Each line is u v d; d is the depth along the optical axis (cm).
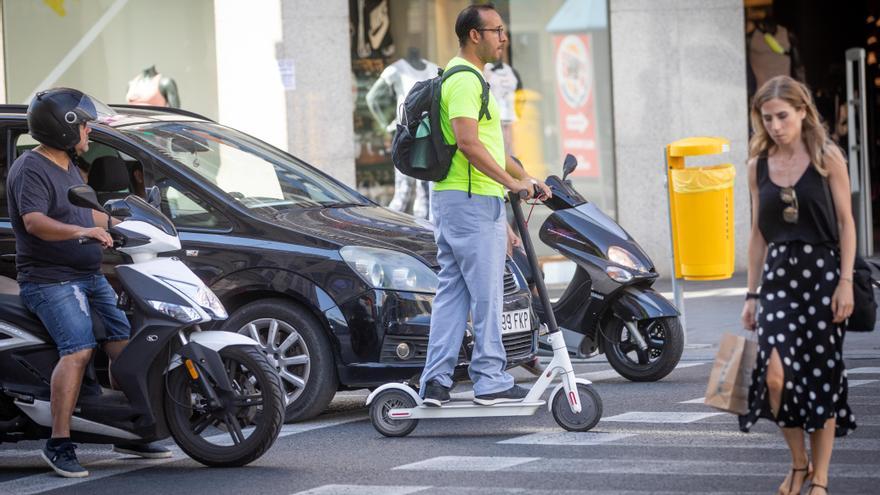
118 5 2461
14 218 1124
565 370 1214
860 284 891
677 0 2525
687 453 1110
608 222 1527
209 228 1339
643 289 1509
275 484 1052
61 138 1122
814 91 3061
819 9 3033
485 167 1185
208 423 1123
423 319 1285
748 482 998
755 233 922
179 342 1112
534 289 1512
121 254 1122
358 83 2478
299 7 2447
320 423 1322
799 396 891
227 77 2455
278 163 1477
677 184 1761
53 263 1116
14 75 2462
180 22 2461
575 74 2536
